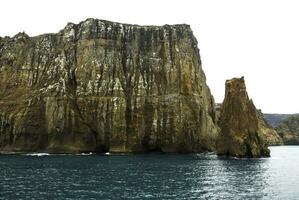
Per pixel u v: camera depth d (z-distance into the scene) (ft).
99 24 485.97
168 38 495.00
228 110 393.09
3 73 482.28
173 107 450.71
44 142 421.18
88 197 159.43
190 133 449.48
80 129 427.33
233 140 380.37
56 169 253.85
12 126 426.10
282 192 179.22
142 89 458.09
